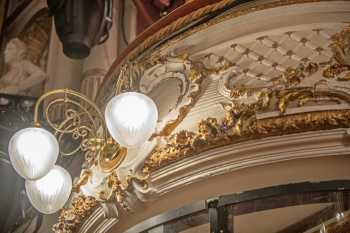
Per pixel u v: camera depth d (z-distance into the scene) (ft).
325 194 15.58
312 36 16.28
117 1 27.63
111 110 14.62
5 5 27.91
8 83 26.40
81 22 23.02
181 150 17.13
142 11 25.36
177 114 17.28
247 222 15.85
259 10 16.46
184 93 17.19
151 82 17.52
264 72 16.66
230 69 16.76
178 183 17.33
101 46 26.63
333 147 16.22
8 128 22.98
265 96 16.53
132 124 14.48
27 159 15.03
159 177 17.49
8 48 27.04
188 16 17.16
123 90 17.37
